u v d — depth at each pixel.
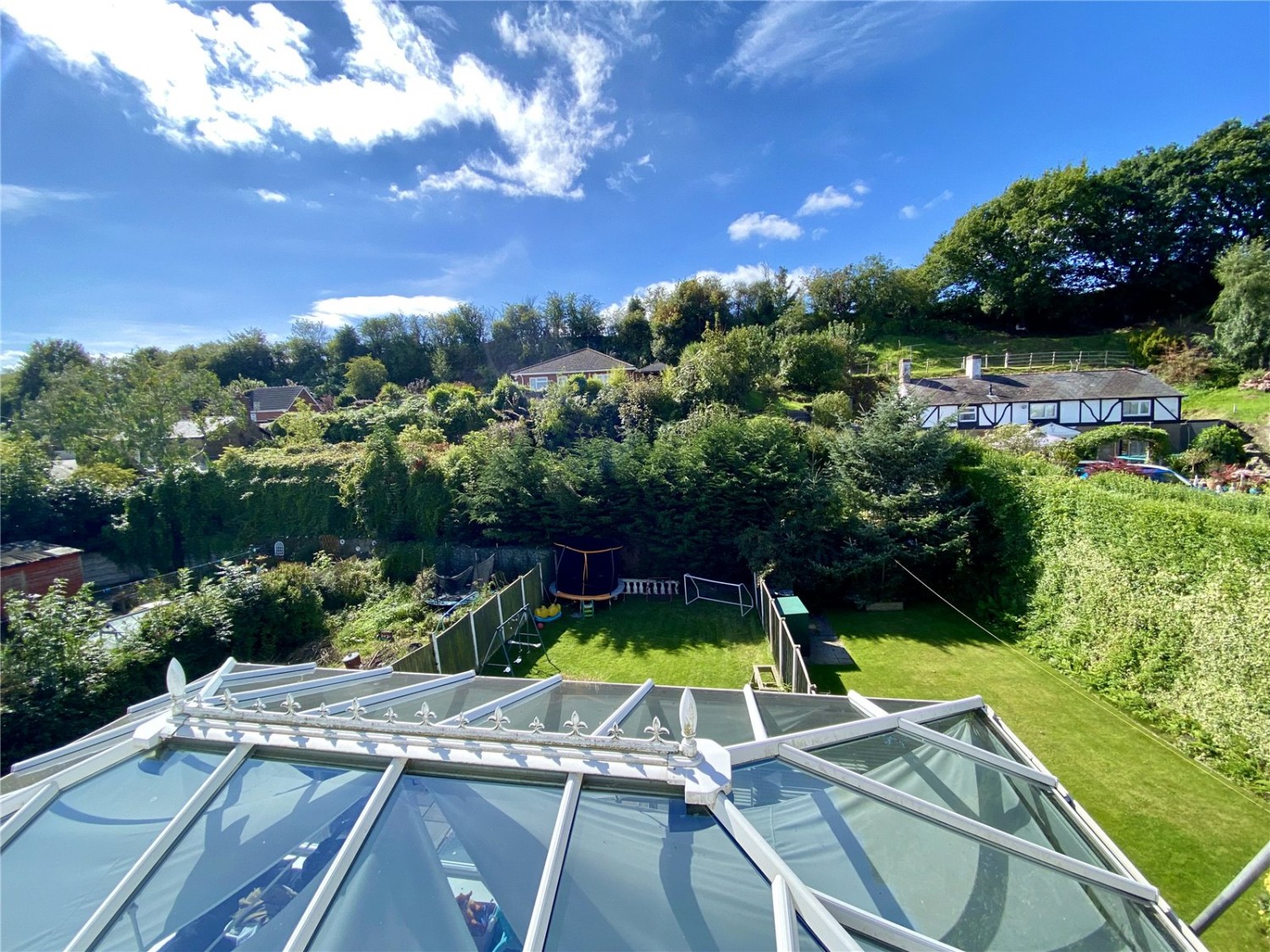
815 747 4.86
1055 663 13.10
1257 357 37.22
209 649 13.34
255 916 2.89
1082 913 3.69
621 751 3.74
